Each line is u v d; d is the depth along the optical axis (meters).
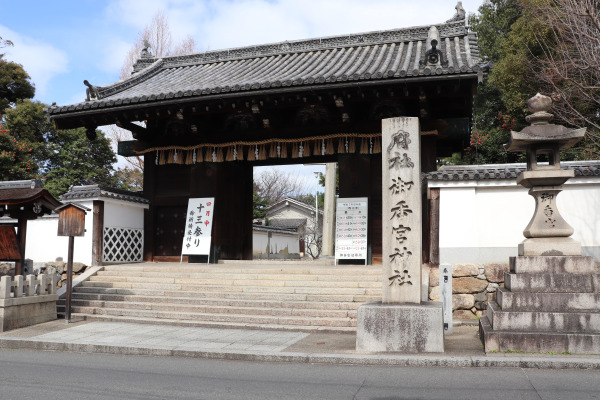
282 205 49.28
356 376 6.54
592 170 10.46
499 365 6.93
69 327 10.24
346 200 14.20
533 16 18.38
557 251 7.92
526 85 19.52
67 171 26.72
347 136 14.30
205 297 11.70
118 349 8.34
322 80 12.45
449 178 11.03
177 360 7.71
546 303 7.49
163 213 16.39
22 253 11.16
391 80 12.20
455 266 10.97
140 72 18.22
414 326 7.63
